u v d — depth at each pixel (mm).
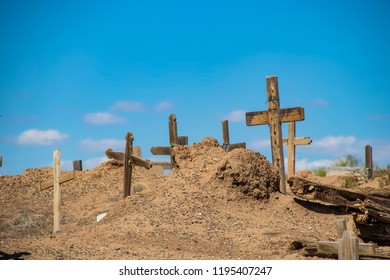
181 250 14555
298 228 16406
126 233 15898
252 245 14648
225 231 15797
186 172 19203
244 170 18328
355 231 14602
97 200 24172
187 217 16594
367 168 27406
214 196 17859
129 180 20219
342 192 17328
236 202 17828
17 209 23938
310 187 17594
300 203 18125
